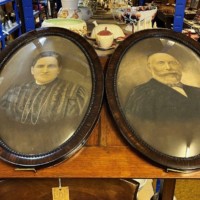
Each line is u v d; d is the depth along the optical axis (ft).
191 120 2.09
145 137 2.04
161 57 2.30
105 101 2.23
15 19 8.68
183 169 1.94
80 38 2.36
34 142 2.04
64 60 2.31
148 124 2.08
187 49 2.35
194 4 7.27
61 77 2.25
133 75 2.24
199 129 2.07
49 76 2.26
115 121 2.09
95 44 2.96
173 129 2.06
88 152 2.06
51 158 1.97
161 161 1.95
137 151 2.04
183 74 2.26
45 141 2.03
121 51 2.31
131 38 2.35
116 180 2.34
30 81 2.25
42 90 2.21
